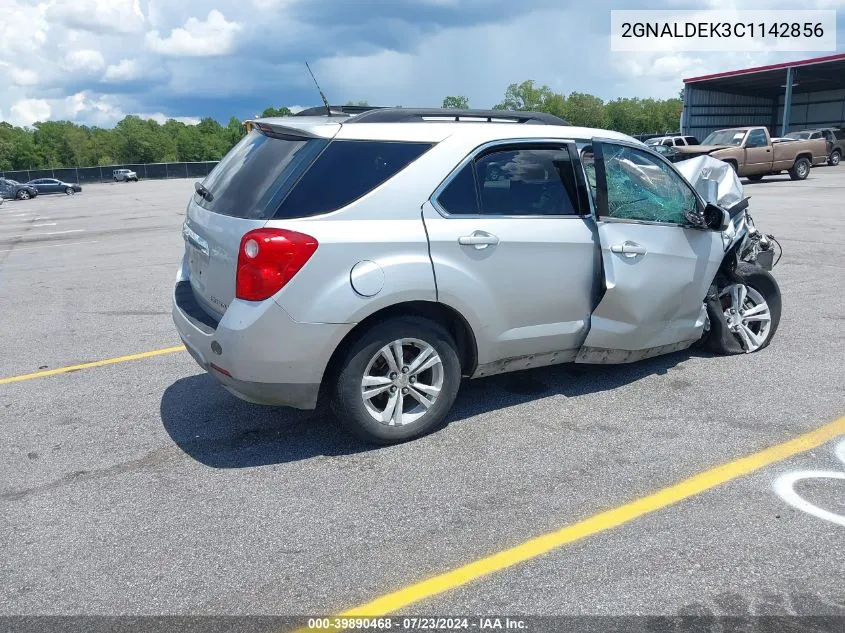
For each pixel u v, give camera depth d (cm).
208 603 271
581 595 271
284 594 276
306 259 348
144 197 3522
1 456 402
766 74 4203
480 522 323
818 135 3198
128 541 313
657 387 485
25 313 775
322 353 360
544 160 421
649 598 268
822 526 314
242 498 349
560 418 437
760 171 2370
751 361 536
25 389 516
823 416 431
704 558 292
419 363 396
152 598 275
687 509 330
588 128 452
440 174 383
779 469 367
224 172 413
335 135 369
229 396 491
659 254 456
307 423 438
